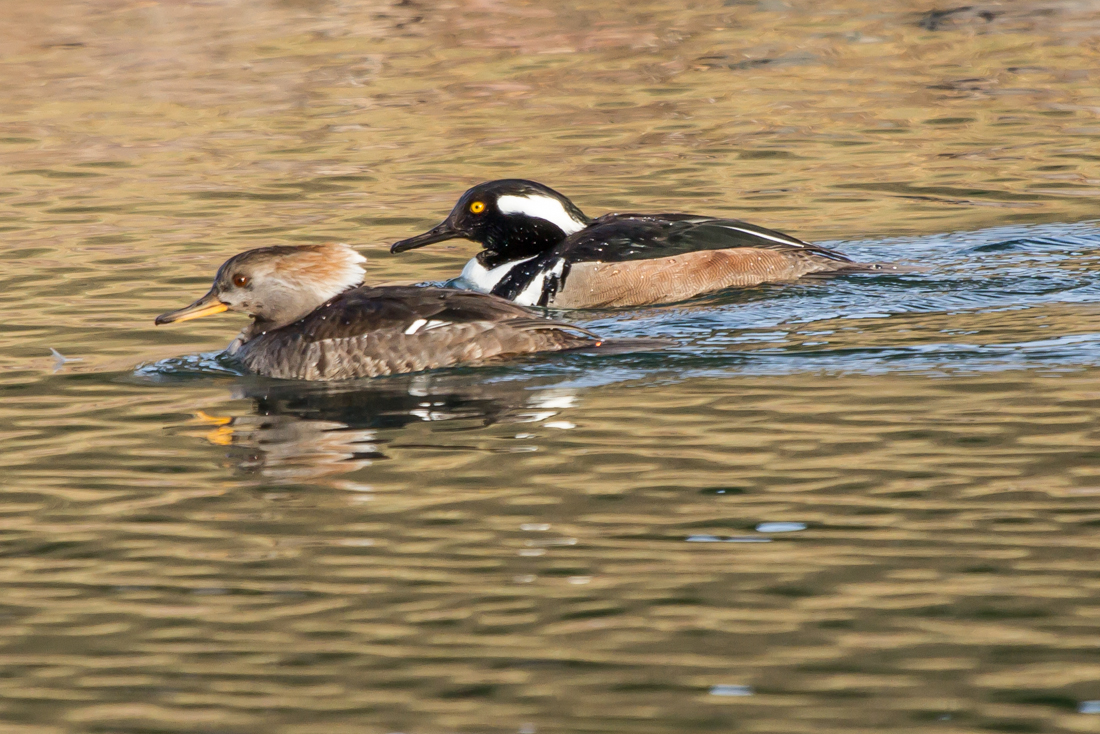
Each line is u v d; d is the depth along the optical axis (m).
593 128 26.67
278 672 7.55
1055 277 15.73
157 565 8.94
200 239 19.42
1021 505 9.37
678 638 7.78
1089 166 22.45
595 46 34.56
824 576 8.47
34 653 7.83
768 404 11.66
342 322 13.31
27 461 10.93
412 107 28.88
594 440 10.95
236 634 7.99
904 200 20.88
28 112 28.66
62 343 14.52
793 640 7.72
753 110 27.70
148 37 36.59
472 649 7.72
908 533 9.02
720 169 23.30
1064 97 27.67
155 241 19.31
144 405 12.38
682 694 7.20
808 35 34.91
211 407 12.29
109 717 7.14
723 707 7.06
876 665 7.42
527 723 6.96
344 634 7.95
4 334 14.88
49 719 7.14
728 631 7.84
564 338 13.49
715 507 9.54
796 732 6.82
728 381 12.36
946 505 9.42
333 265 14.02
